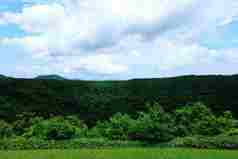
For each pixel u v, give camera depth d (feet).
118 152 91.35
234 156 83.25
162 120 122.11
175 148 105.40
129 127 122.93
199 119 126.82
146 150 97.45
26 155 83.92
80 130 123.54
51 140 114.62
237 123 127.03
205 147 107.65
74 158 78.69
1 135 117.29
